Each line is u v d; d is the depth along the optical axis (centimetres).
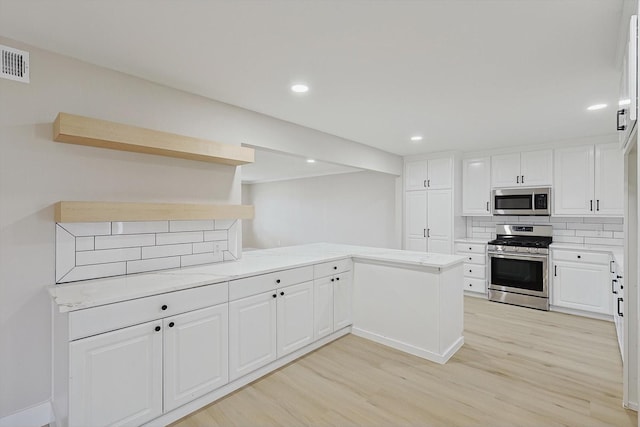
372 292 316
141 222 234
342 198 686
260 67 220
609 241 413
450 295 286
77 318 157
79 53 200
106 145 210
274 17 164
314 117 328
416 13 160
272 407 210
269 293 249
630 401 207
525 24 169
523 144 446
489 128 368
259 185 895
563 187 421
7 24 168
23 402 187
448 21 167
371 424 194
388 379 244
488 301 457
